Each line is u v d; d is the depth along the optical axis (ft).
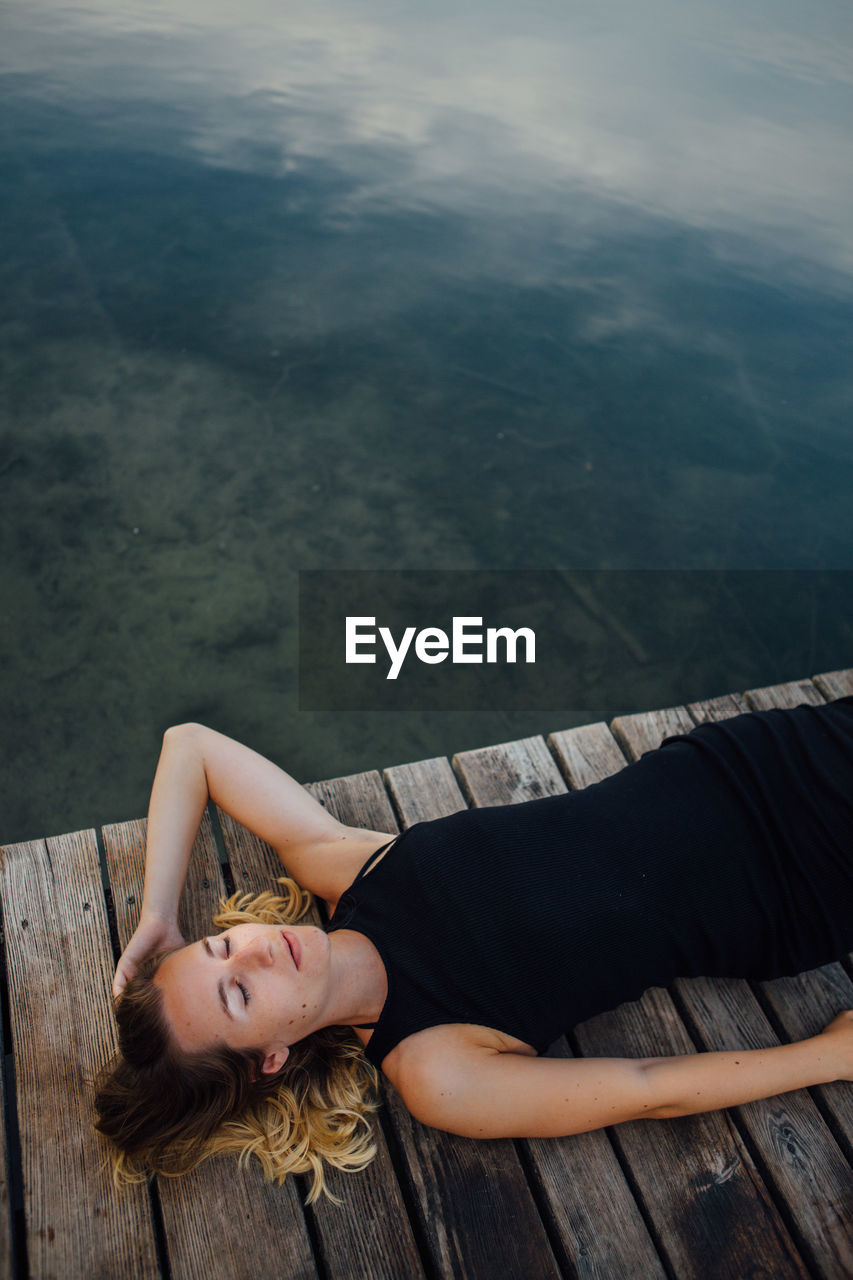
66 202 20.47
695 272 20.42
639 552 14.21
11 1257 5.28
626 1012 6.48
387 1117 6.02
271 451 14.90
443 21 32.73
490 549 13.96
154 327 17.08
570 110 26.86
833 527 14.83
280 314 17.84
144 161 22.41
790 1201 5.66
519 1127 5.36
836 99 28.50
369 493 14.49
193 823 6.63
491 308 18.79
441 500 14.56
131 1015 5.28
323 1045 5.90
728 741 6.59
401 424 15.78
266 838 6.71
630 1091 5.35
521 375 17.16
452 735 11.60
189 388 15.83
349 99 26.48
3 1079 5.95
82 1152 5.58
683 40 32.32
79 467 14.14
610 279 19.99
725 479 15.48
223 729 11.30
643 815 6.22
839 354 18.30
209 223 20.31
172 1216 5.37
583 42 31.76
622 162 24.36
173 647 12.03
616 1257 5.40
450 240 20.74
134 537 13.26
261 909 6.74
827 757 6.35
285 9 32.76
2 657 11.69
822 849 6.13
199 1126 5.38
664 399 16.93
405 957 5.74
